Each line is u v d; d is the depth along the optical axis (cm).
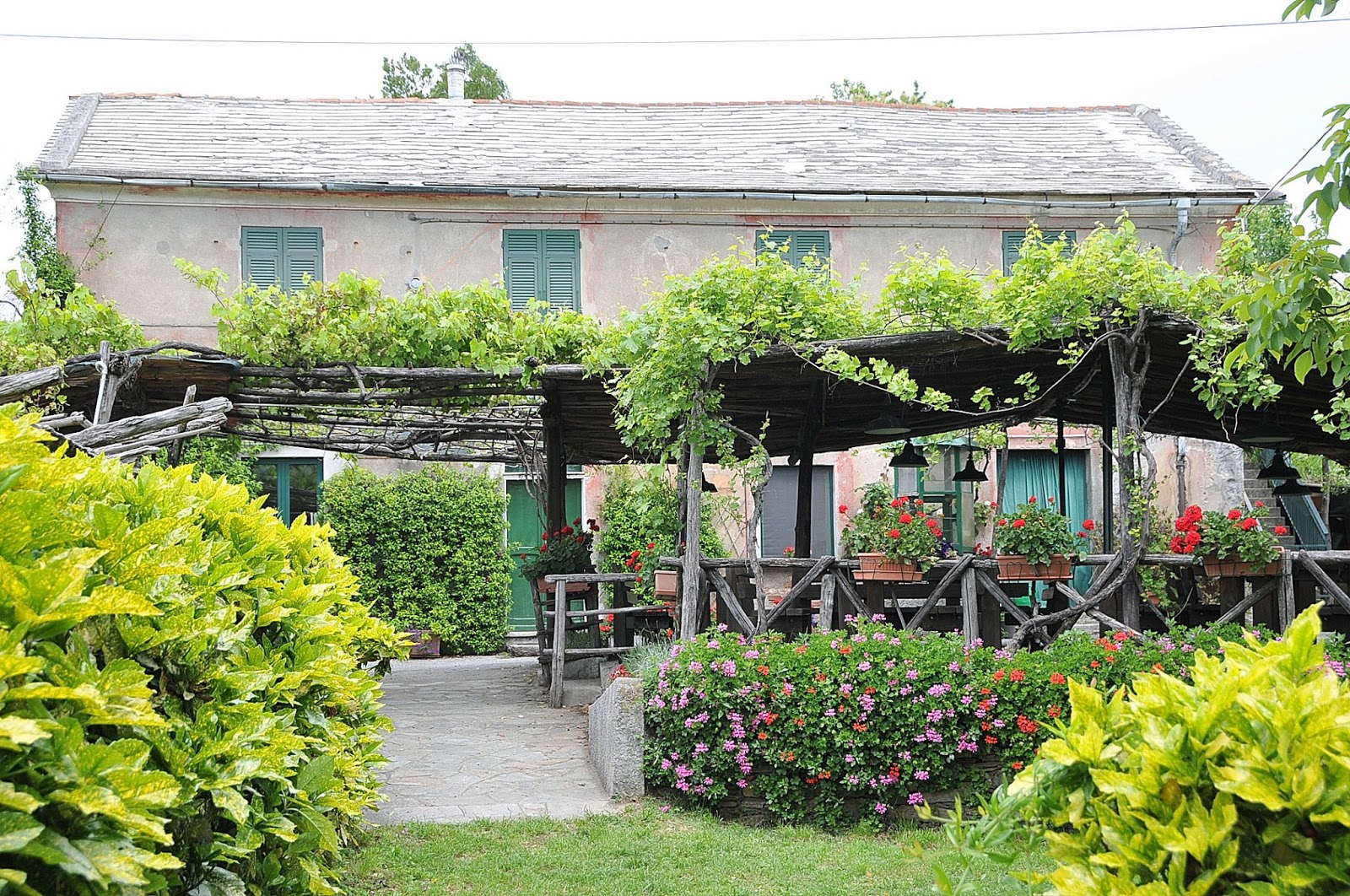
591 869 523
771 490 1519
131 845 175
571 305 1422
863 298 789
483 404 1048
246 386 916
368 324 856
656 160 1508
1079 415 1132
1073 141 1627
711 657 654
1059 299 682
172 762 229
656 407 759
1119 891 206
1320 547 1454
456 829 586
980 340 727
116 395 813
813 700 626
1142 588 888
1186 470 1488
